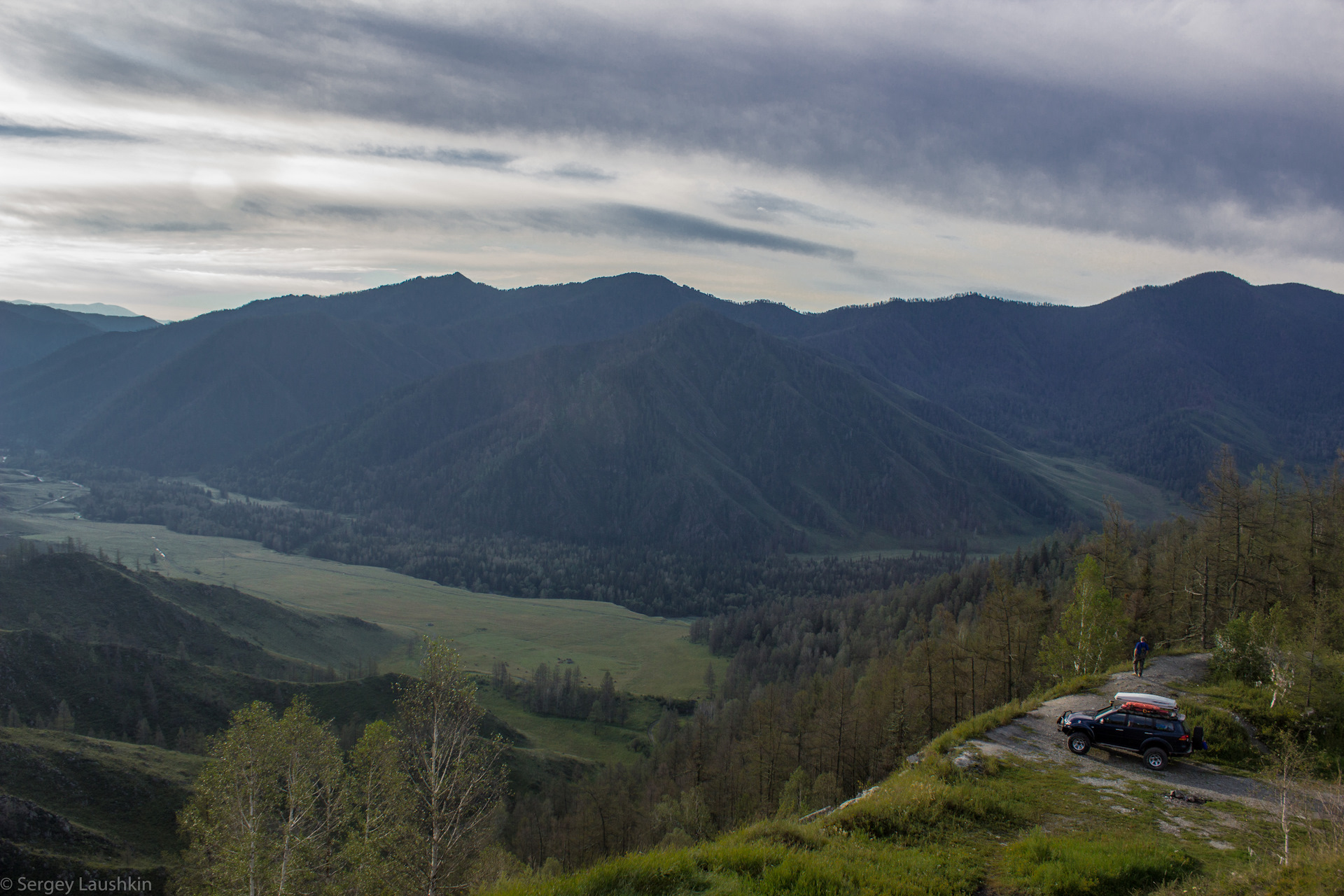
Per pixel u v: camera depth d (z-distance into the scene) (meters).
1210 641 57.34
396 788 36.75
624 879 17.41
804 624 199.75
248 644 168.75
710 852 19.05
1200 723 30.55
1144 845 19.48
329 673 156.75
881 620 175.88
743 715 107.75
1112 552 73.38
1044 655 55.62
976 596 159.75
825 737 69.44
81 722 110.00
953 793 22.84
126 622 157.75
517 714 151.75
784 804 61.88
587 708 155.75
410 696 38.09
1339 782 24.58
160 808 77.19
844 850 19.23
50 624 150.75
